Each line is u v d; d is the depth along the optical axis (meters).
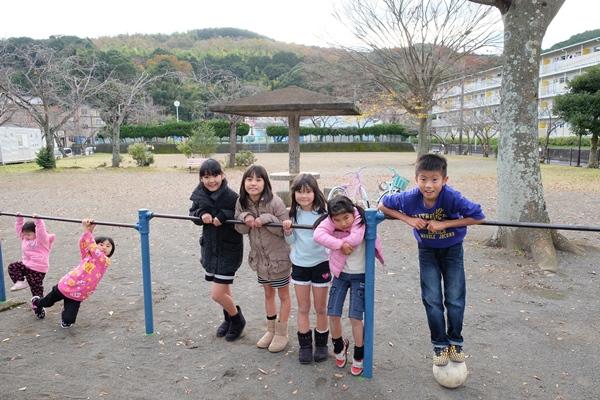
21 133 30.69
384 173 21.31
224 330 3.87
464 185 16.14
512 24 6.23
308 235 3.35
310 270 3.34
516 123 6.32
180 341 3.78
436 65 19.20
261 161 31.81
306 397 2.94
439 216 2.99
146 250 3.79
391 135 53.25
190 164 23.14
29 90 25.86
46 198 13.24
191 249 7.07
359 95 23.75
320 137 53.34
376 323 4.12
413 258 6.40
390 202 3.12
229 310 3.71
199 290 5.10
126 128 51.47
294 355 3.51
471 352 3.56
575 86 22.75
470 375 3.20
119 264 6.19
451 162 30.41
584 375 3.21
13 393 3.02
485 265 5.91
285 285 3.52
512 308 4.48
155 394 3.00
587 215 9.88
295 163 10.80
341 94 23.75
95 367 3.36
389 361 3.41
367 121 57.00
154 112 48.72
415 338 3.81
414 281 5.35
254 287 5.16
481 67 21.47
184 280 5.48
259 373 3.25
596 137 23.84
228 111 9.65
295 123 10.67
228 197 3.59
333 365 3.35
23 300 4.77
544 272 5.61
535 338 3.80
